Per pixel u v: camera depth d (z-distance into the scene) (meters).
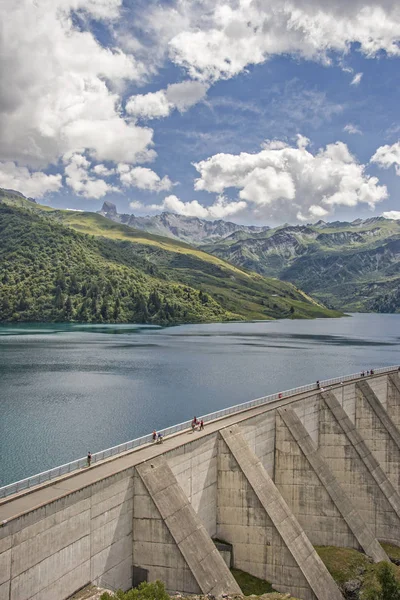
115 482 41.34
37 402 124.19
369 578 54.19
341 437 72.62
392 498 69.00
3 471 80.44
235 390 143.62
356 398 85.50
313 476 62.34
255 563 51.72
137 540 43.22
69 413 114.62
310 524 61.94
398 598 48.59
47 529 34.94
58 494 36.47
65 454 88.25
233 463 54.03
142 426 105.75
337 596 49.62
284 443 64.31
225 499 54.12
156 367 178.75
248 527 52.53
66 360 187.75
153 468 44.78
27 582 33.41
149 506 42.81
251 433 60.34
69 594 36.84
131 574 43.25
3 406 119.69
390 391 99.19
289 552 50.03
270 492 53.34
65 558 36.47
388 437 83.31
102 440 96.06
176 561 41.78
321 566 50.84
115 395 133.50
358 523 60.72
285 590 49.91
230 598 40.78
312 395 73.19
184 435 53.28
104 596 33.53
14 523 32.38
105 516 40.38
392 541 67.88
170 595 41.00
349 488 70.81
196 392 139.75
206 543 43.25
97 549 39.53
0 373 160.00
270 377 165.50
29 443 93.81
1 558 31.50
